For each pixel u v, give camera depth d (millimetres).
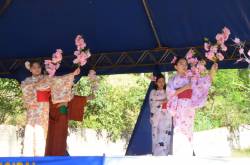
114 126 10703
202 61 6008
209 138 10727
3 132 9984
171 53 7527
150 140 7574
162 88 6758
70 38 7387
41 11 6809
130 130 10828
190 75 5824
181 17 6793
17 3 6660
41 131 5961
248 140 10742
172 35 7211
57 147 6102
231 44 7129
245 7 6332
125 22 7031
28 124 5945
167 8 6645
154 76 7199
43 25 7102
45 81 5984
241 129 10836
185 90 5770
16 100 10391
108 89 10852
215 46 6262
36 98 5984
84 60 6520
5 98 10375
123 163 3623
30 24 7078
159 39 7355
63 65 7887
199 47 7293
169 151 6609
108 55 7793
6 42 7500
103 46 7598
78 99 6652
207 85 5801
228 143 10727
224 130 10844
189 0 6438
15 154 10000
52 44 7520
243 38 6988
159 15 6805
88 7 6730
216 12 6582
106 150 10539
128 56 7750
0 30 7230
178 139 5688
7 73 7961
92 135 10539
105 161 3643
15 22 7043
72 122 10383
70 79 6082
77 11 6809
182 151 5645
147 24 7043
